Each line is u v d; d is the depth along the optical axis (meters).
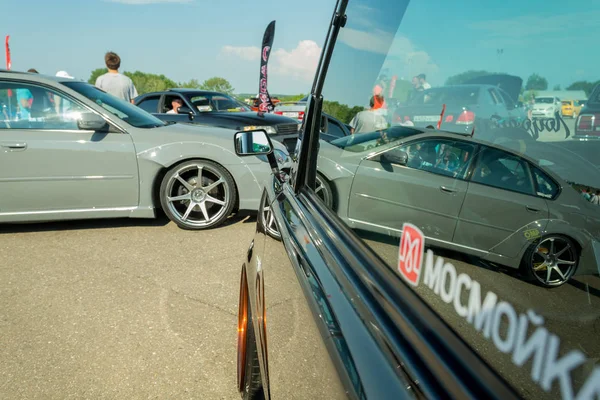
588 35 0.50
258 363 1.69
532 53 0.57
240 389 2.05
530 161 0.57
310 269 1.00
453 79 0.74
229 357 2.43
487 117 0.65
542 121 0.55
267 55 9.55
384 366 0.63
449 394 0.53
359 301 0.78
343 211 1.08
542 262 0.52
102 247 4.00
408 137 0.85
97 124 4.12
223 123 7.51
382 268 0.83
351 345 0.71
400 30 0.99
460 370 0.55
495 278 0.57
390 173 0.88
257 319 1.56
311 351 0.86
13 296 3.09
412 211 0.77
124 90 7.34
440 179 0.72
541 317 0.50
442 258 0.67
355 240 0.97
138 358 2.42
